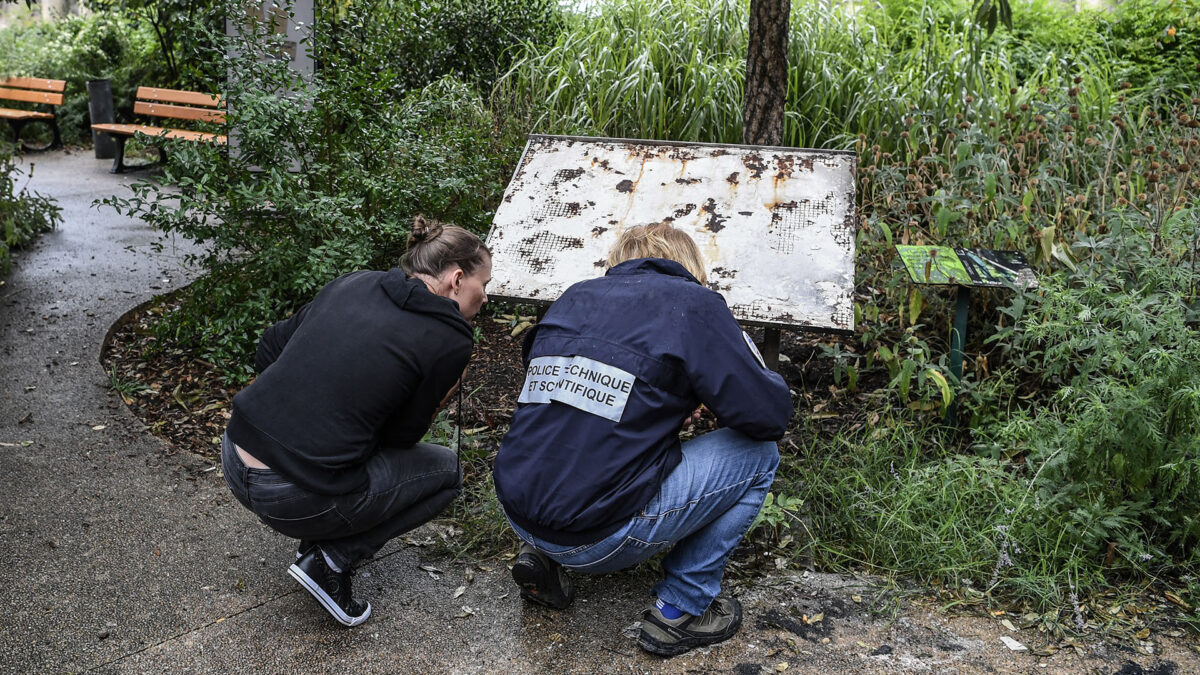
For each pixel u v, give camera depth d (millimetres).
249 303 4191
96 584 2689
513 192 3580
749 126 4605
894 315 4387
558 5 8000
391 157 4734
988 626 2586
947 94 6117
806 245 3246
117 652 2410
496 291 3266
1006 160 4570
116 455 3451
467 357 2383
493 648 2477
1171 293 3199
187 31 4301
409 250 2492
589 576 2799
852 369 3830
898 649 2486
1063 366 3377
